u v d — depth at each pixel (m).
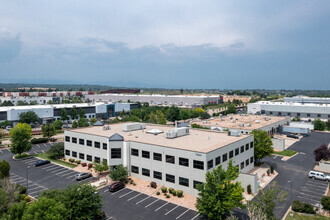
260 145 69.25
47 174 62.50
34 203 32.31
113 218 41.88
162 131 72.56
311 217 42.44
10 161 73.81
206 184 40.25
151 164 56.97
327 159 70.12
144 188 54.16
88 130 75.81
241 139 62.22
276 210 44.88
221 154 54.00
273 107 155.00
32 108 135.25
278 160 76.81
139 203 47.41
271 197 36.59
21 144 76.06
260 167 69.62
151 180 57.25
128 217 42.25
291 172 65.69
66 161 73.00
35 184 56.25
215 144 57.16
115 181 57.56
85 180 58.53
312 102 192.00
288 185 56.72
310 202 48.06
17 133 76.56
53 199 34.75
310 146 95.56
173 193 51.00
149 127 82.44
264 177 61.94
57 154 74.88
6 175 51.53
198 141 60.53
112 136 60.97
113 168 61.59
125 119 135.00
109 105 172.88
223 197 38.72
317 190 53.72
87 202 37.22
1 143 96.06
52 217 30.31
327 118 139.75
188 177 51.28
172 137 63.81
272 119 121.94
